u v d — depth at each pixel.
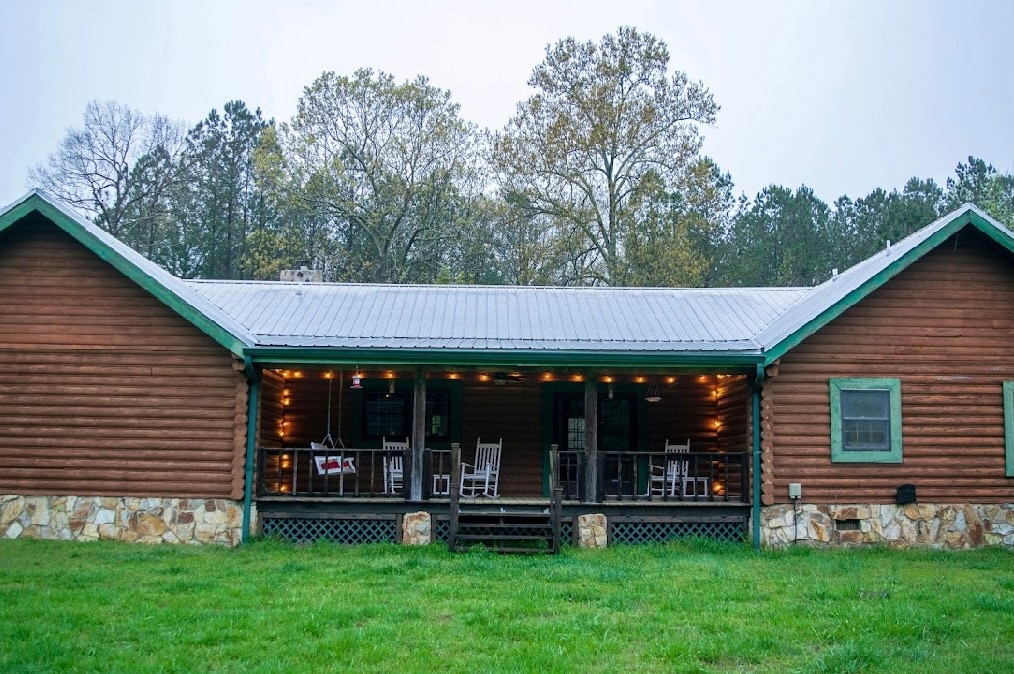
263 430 16.72
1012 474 15.93
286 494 15.67
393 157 37.19
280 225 44.72
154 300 15.70
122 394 15.51
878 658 8.14
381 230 38.50
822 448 15.73
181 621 9.22
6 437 15.42
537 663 7.93
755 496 15.50
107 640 8.55
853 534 15.55
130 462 15.37
